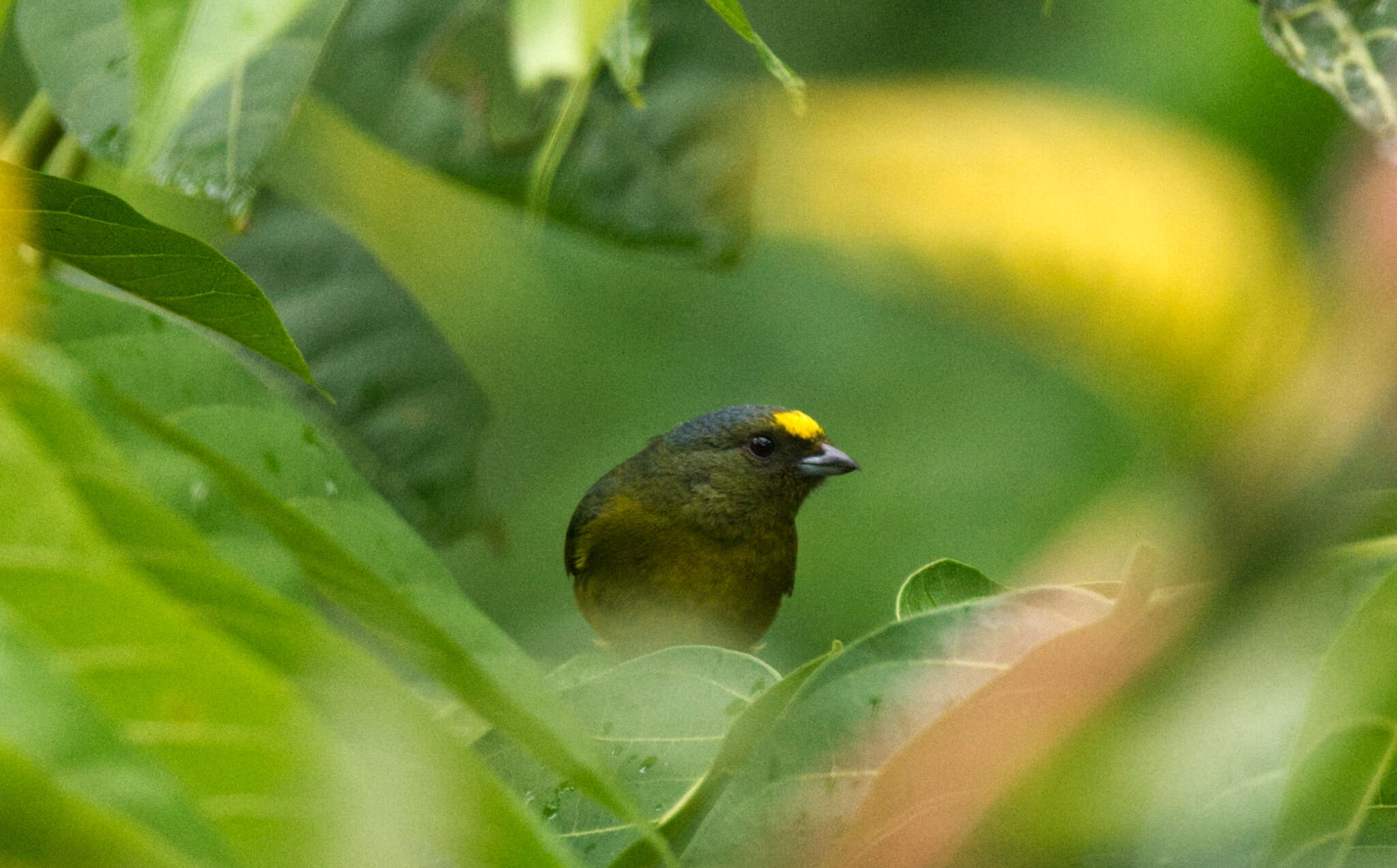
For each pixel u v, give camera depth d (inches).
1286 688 35.4
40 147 68.1
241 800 16.2
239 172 56.6
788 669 131.4
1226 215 66.6
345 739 17.8
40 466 17.6
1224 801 34.7
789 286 138.8
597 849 45.4
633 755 46.9
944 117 80.6
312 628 18.8
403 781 17.7
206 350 29.3
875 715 38.4
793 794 37.5
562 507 150.9
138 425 23.0
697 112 84.2
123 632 16.8
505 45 83.0
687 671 48.2
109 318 29.0
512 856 18.3
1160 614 35.9
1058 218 71.0
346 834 16.2
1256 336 53.2
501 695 22.2
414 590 26.6
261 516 23.0
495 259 135.4
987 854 35.0
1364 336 38.7
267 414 29.0
